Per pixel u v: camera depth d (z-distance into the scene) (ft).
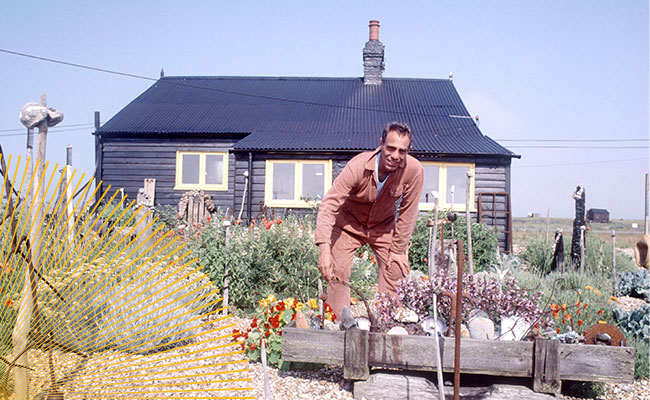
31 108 7.90
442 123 57.98
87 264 7.02
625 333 18.45
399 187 14.93
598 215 120.06
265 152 51.42
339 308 16.47
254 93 65.77
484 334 12.98
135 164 56.80
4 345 6.73
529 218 130.93
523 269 39.45
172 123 57.88
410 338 12.60
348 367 12.82
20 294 6.73
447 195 50.85
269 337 14.83
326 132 55.21
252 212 51.29
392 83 68.59
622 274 31.60
